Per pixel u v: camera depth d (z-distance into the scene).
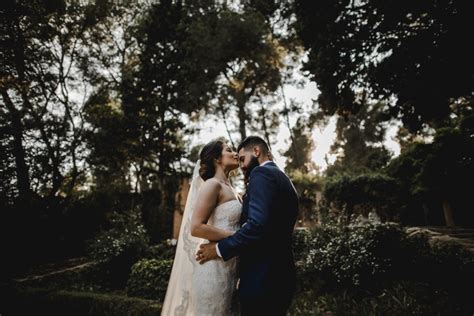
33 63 14.20
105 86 16.92
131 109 16.11
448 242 7.62
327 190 16.20
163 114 16.48
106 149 15.30
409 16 7.80
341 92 9.53
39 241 13.24
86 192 16.92
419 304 4.94
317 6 8.95
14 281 10.22
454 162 11.32
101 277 10.10
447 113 8.45
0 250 12.16
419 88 7.75
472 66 7.01
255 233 1.86
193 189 2.66
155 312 5.82
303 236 8.94
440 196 11.99
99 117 15.81
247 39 18.84
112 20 17.45
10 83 13.68
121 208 15.95
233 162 2.50
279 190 2.02
